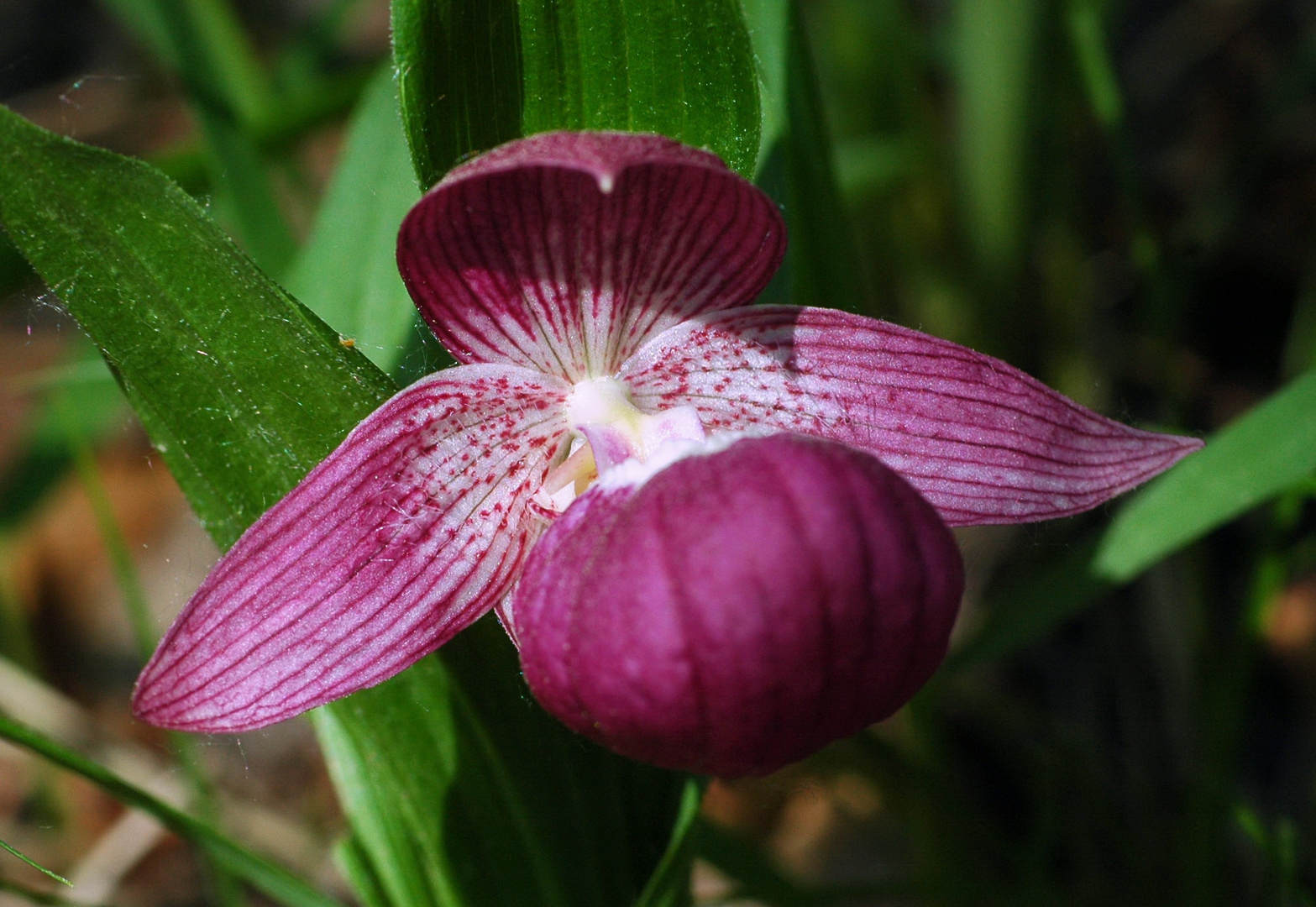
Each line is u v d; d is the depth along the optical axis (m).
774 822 0.38
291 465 0.26
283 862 0.35
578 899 0.28
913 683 0.25
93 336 0.26
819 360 0.27
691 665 0.24
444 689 0.27
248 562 0.25
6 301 0.33
